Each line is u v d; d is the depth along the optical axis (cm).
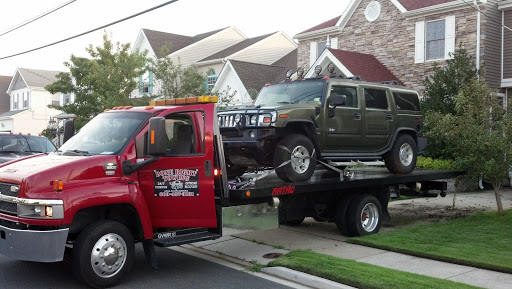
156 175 668
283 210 877
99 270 618
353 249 837
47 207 585
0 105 4706
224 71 2694
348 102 930
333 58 1952
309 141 835
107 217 674
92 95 2017
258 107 832
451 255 761
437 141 1143
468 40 1798
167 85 1995
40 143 1427
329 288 633
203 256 817
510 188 1648
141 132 667
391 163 1027
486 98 1075
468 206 1280
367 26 2133
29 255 593
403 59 2002
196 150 690
